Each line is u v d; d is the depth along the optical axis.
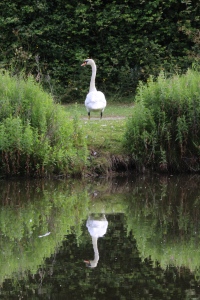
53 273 11.02
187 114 17.78
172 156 17.88
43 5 25.00
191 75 18.59
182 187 16.73
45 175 17.30
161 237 12.79
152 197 15.87
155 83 18.75
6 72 19.06
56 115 17.73
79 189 16.52
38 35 25.19
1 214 14.40
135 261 11.49
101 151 17.78
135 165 17.80
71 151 17.27
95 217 14.23
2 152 17.03
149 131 17.94
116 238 12.73
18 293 10.23
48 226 13.60
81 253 11.90
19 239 12.73
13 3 25.17
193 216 14.29
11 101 17.53
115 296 9.98
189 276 10.85
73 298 9.98
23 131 17.23
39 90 17.94
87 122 19.52
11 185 16.72
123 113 22.08
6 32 25.20
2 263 11.47
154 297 9.96
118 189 16.59
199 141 17.86
